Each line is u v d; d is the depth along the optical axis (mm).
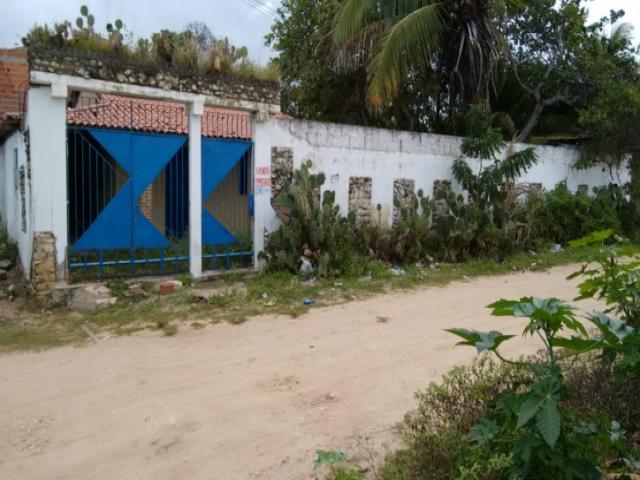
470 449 2936
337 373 5203
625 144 15688
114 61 8055
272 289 8516
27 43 7617
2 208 12523
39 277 7879
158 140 8773
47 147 7816
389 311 7617
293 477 3438
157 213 11094
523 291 9039
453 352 5781
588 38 16469
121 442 3924
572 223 14242
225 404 4527
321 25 15719
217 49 9062
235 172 10406
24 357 5852
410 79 14664
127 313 7375
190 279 8852
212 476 3473
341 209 10984
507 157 12961
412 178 12172
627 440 3291
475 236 11656
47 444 3920
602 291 3756
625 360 2898
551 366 2793
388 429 4027
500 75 16531
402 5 12984
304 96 16844
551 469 2680
